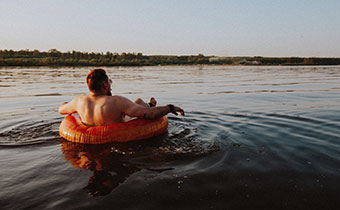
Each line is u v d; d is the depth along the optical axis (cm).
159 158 255
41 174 218
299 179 212
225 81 1453
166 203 175
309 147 295
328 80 1502
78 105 331
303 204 176
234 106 603
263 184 204
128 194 185
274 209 170
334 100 697
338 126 393
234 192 191
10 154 265
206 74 2195
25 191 188
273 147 294
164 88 1077
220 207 171
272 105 614
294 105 612
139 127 314
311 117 461
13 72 2155
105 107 313
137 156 260
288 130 371
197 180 209
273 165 241
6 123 405
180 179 210
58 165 237
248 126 394
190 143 303
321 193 189
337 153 275
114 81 1436
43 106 593
